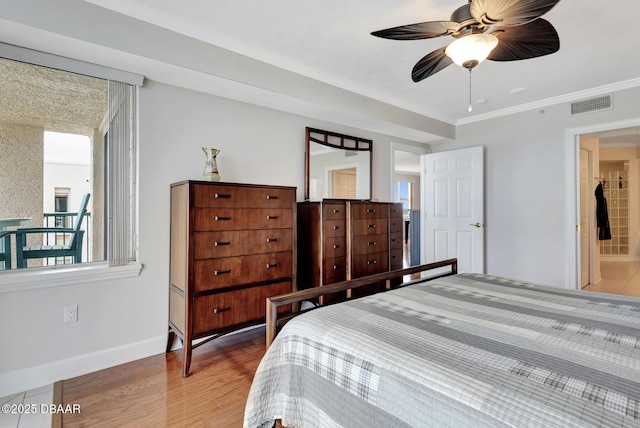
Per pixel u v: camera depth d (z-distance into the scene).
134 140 2.35
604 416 0.71
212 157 2.43
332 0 1.91
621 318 1.33
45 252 2.17
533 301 1.58
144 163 2.39
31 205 2.13
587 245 4.47
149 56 2.04
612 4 1.92
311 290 1.62
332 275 2.98
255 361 2.36
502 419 0.75
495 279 2.07
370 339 1.12
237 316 2.38
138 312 2.38
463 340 1.12
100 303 2.22
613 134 4.23
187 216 2.15
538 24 1.61
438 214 4.57
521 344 1.08
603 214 5.42
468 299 1.61
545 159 3.71
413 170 9.53
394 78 3.02
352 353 1.08
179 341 2.58
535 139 3.78
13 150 2.06
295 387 1.24
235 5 1.95
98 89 2.28
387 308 1.47
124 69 2.20
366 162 3.94
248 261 2.43
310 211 3.04
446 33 1.67
